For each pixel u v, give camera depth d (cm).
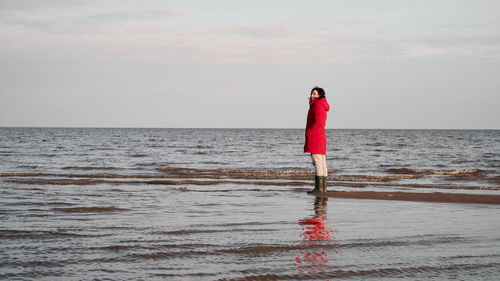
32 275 348
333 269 372
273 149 3900
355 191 1000
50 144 4475
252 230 535
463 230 546
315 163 948
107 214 646
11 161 2156
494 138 8188
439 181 1356
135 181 1163
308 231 532
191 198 846
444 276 356
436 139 7594
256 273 359
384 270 371
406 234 518
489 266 384
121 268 370
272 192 966
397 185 1186
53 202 759
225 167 1939
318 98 962
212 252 424
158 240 473
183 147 4169
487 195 923
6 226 544
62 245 446
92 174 1366
